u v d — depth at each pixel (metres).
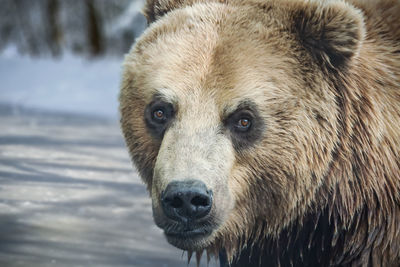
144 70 8.84
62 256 9.82
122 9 53.28
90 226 11.14
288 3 8.95
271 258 9.28
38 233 10.62
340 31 8.58
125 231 11.16
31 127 21.70
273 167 8.59
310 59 8.70
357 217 8.90
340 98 8.74
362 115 8.78
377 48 9.20
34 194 12.59
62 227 10.99
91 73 35.25
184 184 7.77
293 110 8.52
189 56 8.55
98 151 17.72
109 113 27.05
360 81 8.87
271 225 8.92
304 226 9.05
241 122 8.42
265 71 8.48
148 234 11.19
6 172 14.12
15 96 30.45
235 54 8.50
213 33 8.70
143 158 9.05
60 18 55.25
